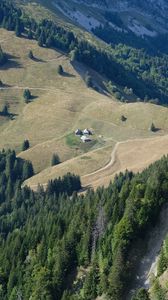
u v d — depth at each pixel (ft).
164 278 278.46
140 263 302.45
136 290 291.99
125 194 343.26
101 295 302.86
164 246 290.76
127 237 307.99
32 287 355.36
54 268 344.28
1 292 390.21
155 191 323.98
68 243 345.92
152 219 316.60
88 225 341.41
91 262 329.72
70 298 312.71
